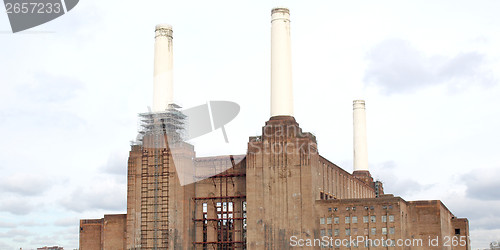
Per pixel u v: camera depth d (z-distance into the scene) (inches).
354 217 4913.9
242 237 5236.2
